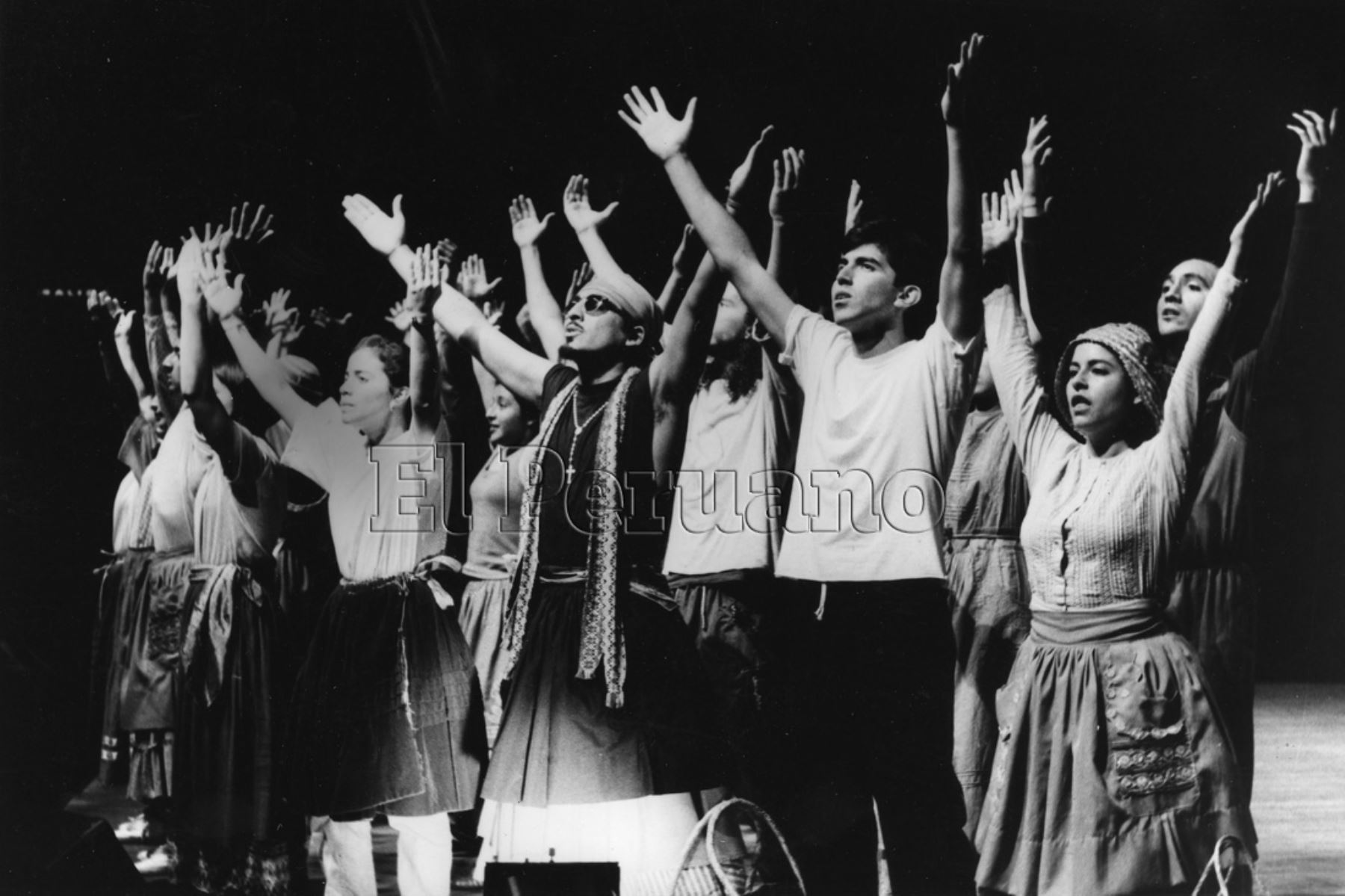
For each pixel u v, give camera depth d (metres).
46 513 4.77
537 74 4.61
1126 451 4.55
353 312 4.66
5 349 4.77
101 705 4.72
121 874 4.66
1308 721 4.52
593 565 4.51
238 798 4.63
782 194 4.56
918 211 4.55
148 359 4.77
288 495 4.67
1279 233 4.61
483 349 4.61
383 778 4.54
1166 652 4.51
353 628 4.60
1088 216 4.58
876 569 4.52
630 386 4.56
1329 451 4.59
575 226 4.60
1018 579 4.53
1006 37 4.57
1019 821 4.48
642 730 4.46
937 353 4.54
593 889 3.90
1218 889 4.48
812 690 4.50
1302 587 4.58
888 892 4.45
